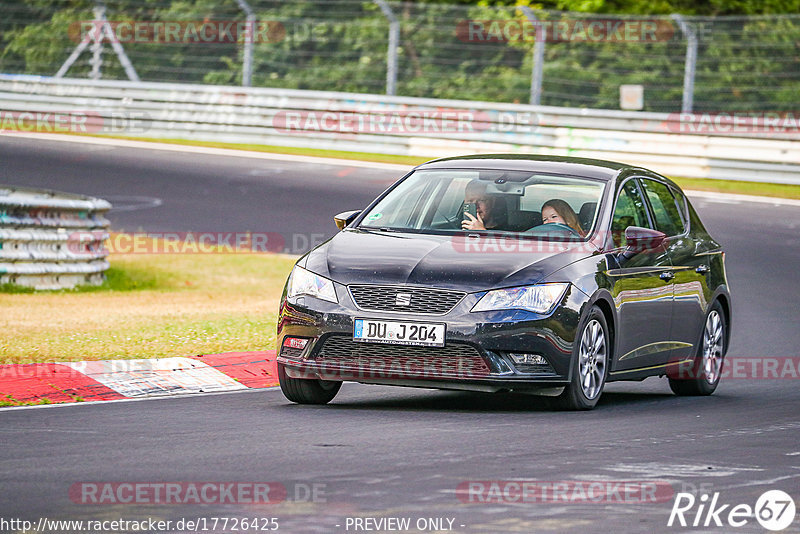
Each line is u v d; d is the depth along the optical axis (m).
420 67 118.06
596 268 30.83
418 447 24.41
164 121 101.62
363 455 23.42
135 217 71.25
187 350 37.38
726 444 25.95
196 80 120.12
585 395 30.42
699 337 36.09
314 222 71.00
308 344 29.55
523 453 24.02
